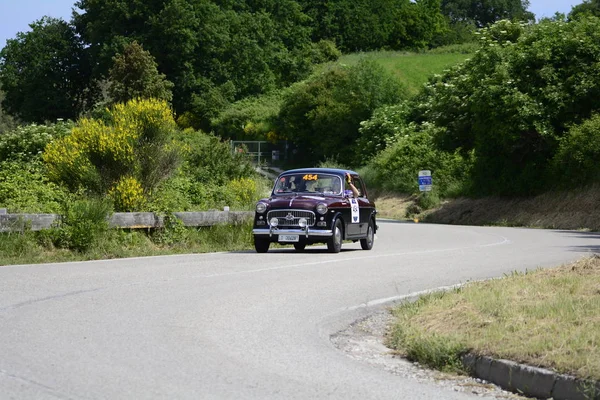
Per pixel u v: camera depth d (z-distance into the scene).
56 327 9.50
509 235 29.16
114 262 17.14
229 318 10.38
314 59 113.44
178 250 20.20
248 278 14.44
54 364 7.66
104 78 90.50
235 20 98.88
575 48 41.50
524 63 42.03
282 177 21.64
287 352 8.53
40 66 94.38
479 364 7.73
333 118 76.88
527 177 42.59
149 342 8.77
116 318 10.17
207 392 6.82
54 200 22.11
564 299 9.48
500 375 7.46
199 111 90.94
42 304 11.14
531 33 44.28
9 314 10.30
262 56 100.69
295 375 7.54
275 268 16.14
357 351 8.95
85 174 22.67
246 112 88.19
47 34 95.50
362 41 125.19
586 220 36.44
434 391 7.21
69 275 14.51
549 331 8.11
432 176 54.25
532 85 41.59
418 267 16.67
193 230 21.95
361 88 76.88
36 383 6.96
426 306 10.45
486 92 41.44
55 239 18.33
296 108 81.38
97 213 18.98
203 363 7.87
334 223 20.02
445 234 29.97
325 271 15.73
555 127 41.50
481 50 46.50
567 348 7.41
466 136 46.97
